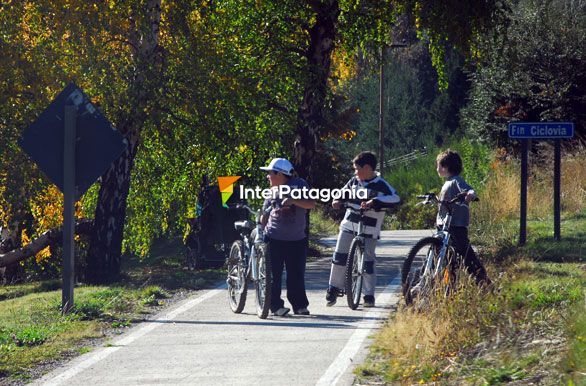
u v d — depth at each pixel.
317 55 38.22
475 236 36.69
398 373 14.84
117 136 22.39
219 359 16.83
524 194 32.38
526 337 15.56
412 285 19.91
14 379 15.99
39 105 33.50
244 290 22.02
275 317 21.59
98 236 32.22
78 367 16.55
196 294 26.03
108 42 32.72
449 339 15.97
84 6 30.83
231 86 34.81
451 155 21.23
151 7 31.59
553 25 66.19
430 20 35.00
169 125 35.22
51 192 41.28
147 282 28.44
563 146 59.62
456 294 17.44
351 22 37.91
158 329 20.28
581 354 13.34
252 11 38.41
